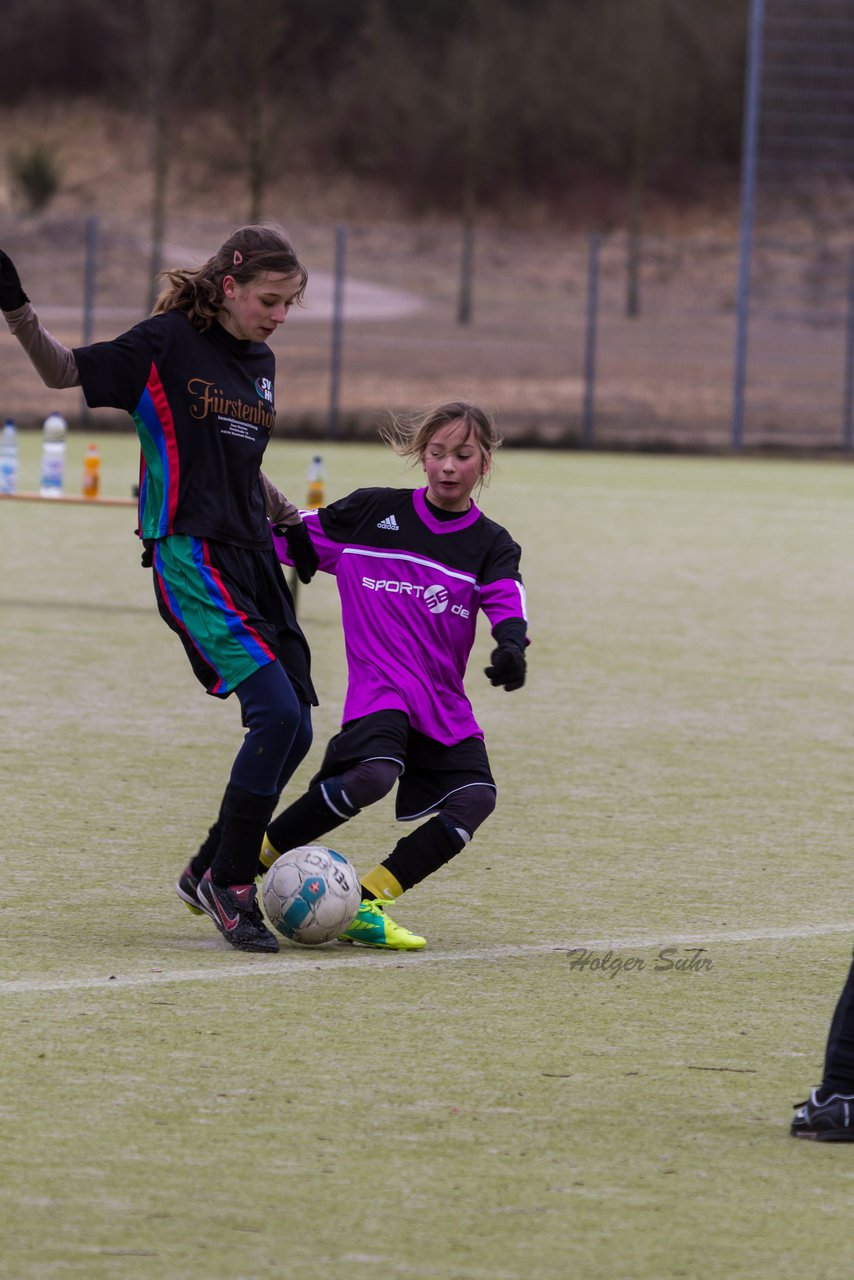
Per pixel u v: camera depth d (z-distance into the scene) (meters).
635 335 123.31
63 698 27.08
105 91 165.50
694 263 139.75
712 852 19.16
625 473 77.62
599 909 16.73
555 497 66.12
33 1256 9.07
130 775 22.03
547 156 161.38
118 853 18.30
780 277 134.75
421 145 160.88
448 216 157.88
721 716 27.69
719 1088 11.95
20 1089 11.46
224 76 156.62
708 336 123.69
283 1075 11.92
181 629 15.11
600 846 19.31
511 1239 9.45
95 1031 12.72
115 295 122.75
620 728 26.41
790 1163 10.62
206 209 153.25
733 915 16.64
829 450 91.25
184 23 157.88
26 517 53.94
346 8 174.75
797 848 19.45
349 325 120.44
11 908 16.09
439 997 13.88
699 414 105.06
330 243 147.88
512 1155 10.62
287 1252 9.21
